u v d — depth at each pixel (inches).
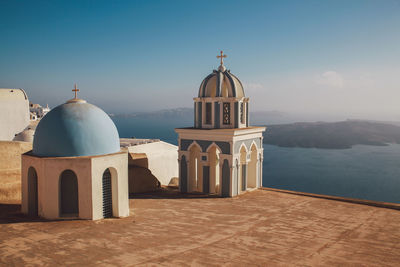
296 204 753.0
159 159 1099.3
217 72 898.1
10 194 736.3
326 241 496.7
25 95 1722.4
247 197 826.2
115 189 587.8
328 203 767.1
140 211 661.3
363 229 565.9
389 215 665.6
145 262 389.7
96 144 570.9
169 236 495.5
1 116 1603.1
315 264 403.5
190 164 893.2
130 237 482.3
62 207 568.7
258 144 928.9
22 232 489.4
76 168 546.3
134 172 909.2
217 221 597.0
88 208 552.1
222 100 852.6
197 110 896.3
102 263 383.6
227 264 393.4
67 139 554.3
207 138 852.0
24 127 1695.4
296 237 512.1
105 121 599.2
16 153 811.4
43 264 378.9
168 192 907.4
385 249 466.6
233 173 824.9
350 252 450.3
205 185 874.8
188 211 674.2
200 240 481.7
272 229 552.4
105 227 524.7
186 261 397.7
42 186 557.0
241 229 547.8
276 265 395.9
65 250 422.6
